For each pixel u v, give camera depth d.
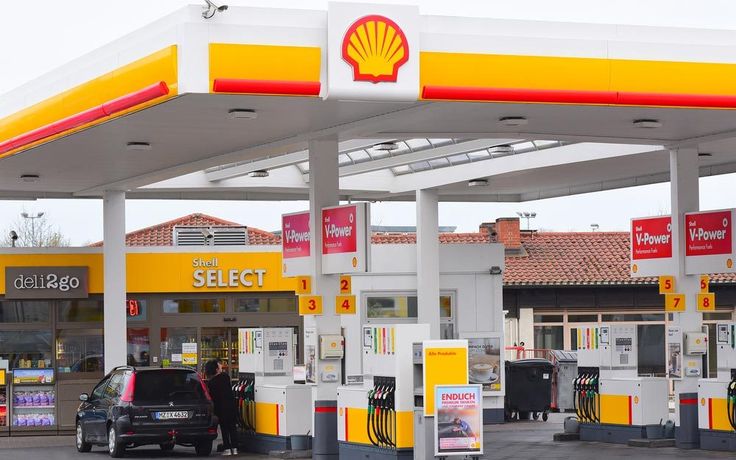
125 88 18.56
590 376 26.52
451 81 17.98
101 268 31.39
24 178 27.98
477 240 45.50
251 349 25.02
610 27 18.88
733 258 23.48
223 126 20.84
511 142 26.42
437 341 19.61
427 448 19.61
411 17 17.80
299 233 22.78
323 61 17.62
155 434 23.48
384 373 20.55
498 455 23.25
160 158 24.86
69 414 30.94
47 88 21.45
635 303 43.06
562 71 18.48
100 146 22.92
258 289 31.95
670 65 19.09
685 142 24.20
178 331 31.72
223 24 17.23
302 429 23.58
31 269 31.08
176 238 34.88
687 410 24.31
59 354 31.38
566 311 42.88
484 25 18.23
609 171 28.88
